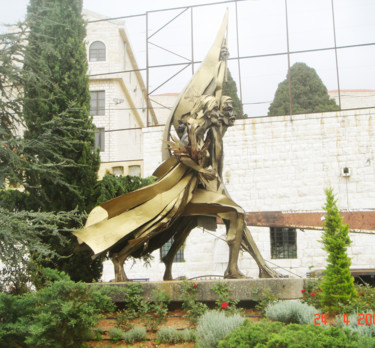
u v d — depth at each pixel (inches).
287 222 1012.5
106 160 1451.8
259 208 1042.7
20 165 573.9
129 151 1588.3
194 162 532.4
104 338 451.5
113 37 1577.3
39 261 591.2
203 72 564.7
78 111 670.5
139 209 524.1
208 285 493.4
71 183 657.6
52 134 606.2
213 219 569.0
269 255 1020.5
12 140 561.0
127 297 485.4
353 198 1014.4
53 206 650.2
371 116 1039.6
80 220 593.0
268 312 454.9
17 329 405.1
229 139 1079.0
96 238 509.4
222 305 470.0
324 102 1390.3
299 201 1032.2
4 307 415.5
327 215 505.7
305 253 1008.2
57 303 398.6
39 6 679.7
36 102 644.7
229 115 561.3
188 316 472.7
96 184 677.3
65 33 703.7
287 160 1052.5
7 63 590.6
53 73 680.4
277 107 1413.6
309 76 1408.7
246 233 558.3
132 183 689.6
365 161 1024.2
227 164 1068.5
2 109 610.2
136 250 552.4
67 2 719.1
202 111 544.1
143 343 439.8
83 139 676.1
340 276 474.3
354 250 987.9
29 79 597.0
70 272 639.8
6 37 587.5
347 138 1040.2
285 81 1422.2
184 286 491.2
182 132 562.9
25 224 502.9
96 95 1509.6
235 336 353.4
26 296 432.8
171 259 578.6
